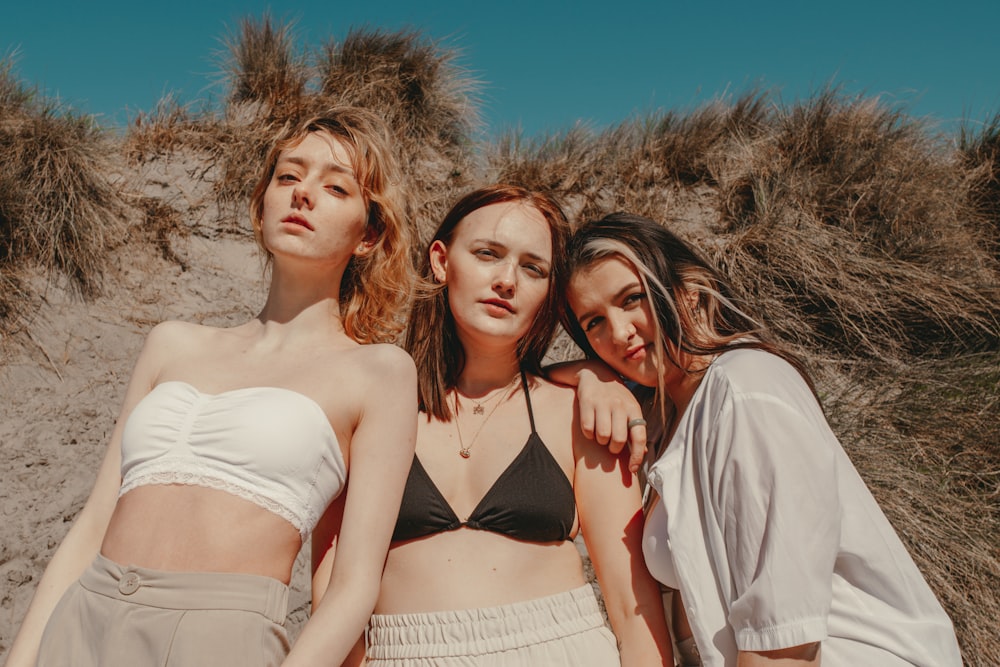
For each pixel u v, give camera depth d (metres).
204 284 4.24
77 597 1.44
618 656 1.67
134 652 1.34
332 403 1.59
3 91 4.48
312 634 1.38
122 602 1.37
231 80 5.30
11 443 3.28
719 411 1.49
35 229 3.94
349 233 1.82
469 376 1.96
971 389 3.79
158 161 4.70
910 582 1.46
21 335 3.66
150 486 1.48
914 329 4.30
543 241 1.89
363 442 1.60
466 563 1.67
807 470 1.37
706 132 5.35
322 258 1.77
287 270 1.80
